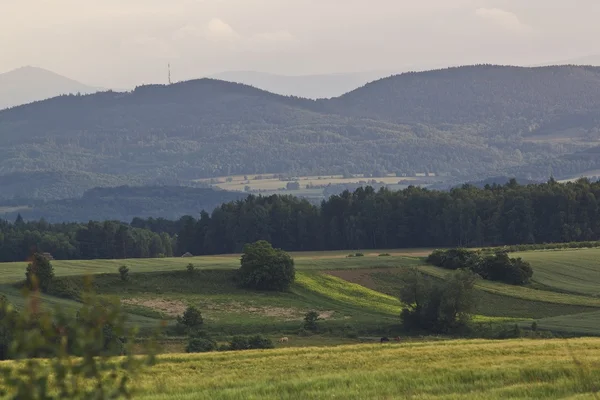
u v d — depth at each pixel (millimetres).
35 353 32094
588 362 116125
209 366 136000
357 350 164125
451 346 164250
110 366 35438
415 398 89750
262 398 94188
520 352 144375
